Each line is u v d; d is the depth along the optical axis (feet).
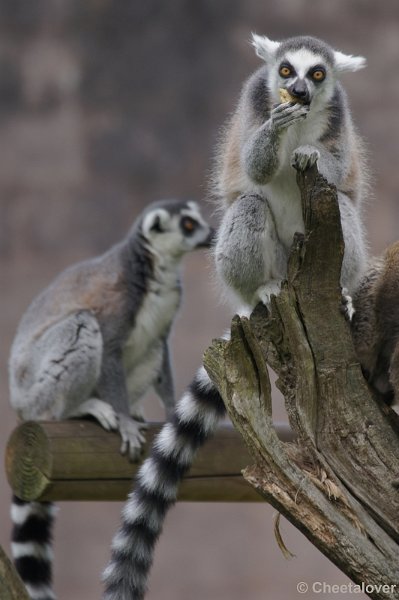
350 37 93.25
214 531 79.15
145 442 34.27
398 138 89.04
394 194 87.20
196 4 93.61
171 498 32.09
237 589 78.02
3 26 92.94
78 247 89.56
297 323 24.52
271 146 31.14
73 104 92.27
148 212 43.62
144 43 93.40
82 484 33.04
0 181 89.92
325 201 23.26
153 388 43.96
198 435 32.37
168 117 92.43
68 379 40.11
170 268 43.34
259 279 32.40
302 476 22.97
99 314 41.68
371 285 32.14
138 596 30.81
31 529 38.52
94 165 91.45
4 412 81.56
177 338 82.17
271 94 33.30
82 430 33.68
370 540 22.81
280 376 25.20
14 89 92.12
